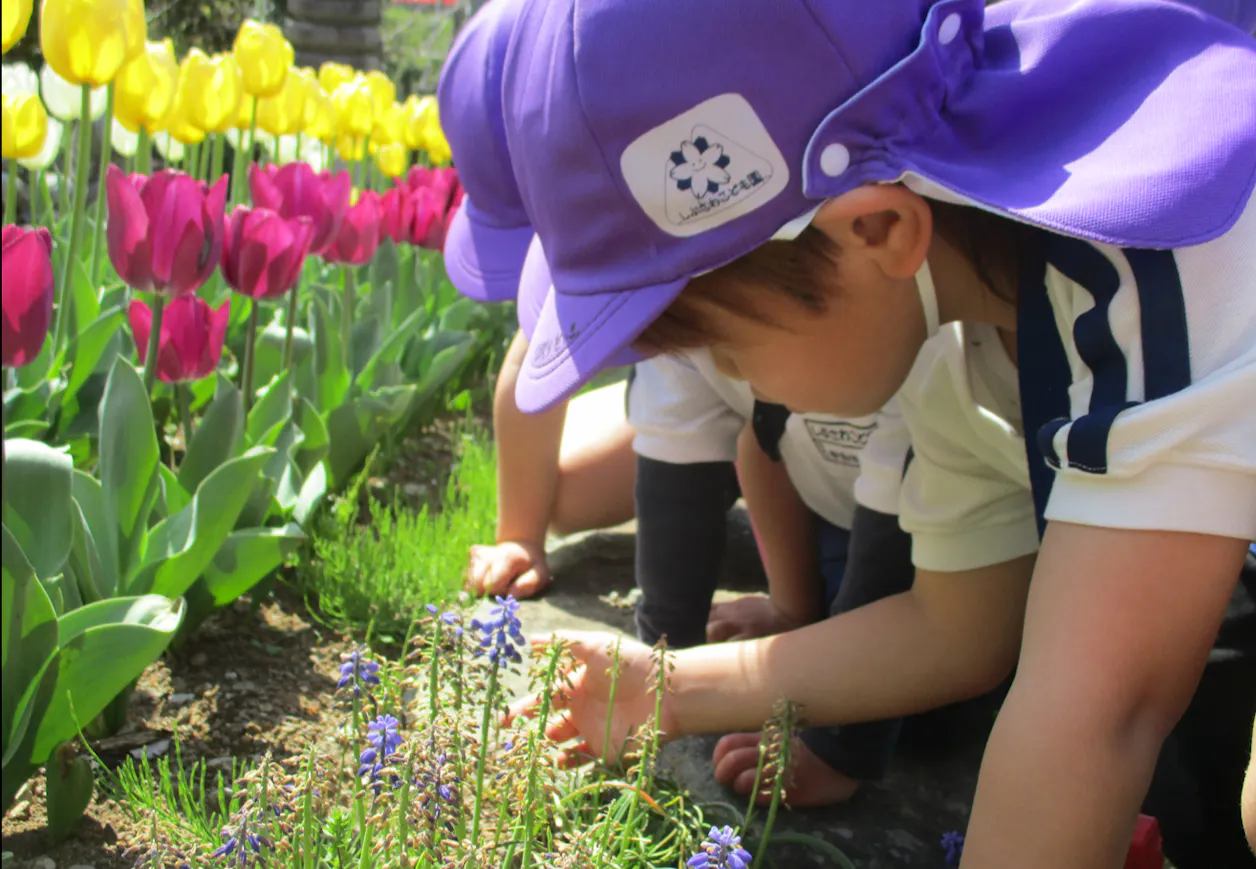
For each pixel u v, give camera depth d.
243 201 3.36
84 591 1.67
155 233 1.80
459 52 2.06
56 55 2.22
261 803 1.18
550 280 1.51
